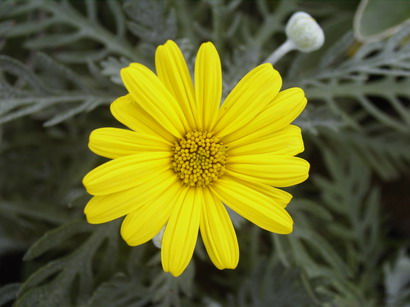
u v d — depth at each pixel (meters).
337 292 0.20
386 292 0.21
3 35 0.17
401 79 0.20
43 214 0.18
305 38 0.16
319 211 0.18
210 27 0.21
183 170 0.13
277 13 0.20
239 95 0.13
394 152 0.22
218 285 0.21
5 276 0.20
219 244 0.13
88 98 0.16
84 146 0.19
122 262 0.18
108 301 0.16
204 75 0.12
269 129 0.13
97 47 0.21
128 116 0.12
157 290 0.17
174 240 0.12
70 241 0.19
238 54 0.16
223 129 0.13
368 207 0.21
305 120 0.16
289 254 0.18
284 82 0.18
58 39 0.18
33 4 0.17
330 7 0.21
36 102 0.16
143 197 0.12
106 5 0.20
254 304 0.18
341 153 0.22
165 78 0.12
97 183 0.11
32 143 0.19
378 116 0.19
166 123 0.12
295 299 0.17
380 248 0.21
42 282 0.19
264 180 0.13
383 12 0.17
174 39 0.16
